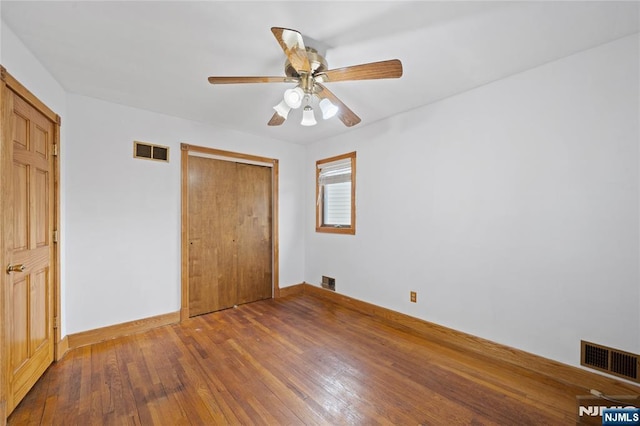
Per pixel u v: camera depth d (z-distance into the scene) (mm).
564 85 1964
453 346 2516
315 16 1543
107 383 1944
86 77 2217
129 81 2291
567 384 1938
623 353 1755
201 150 3266
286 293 4121
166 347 2484
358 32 1683
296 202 4254
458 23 1608
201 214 3352
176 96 2564
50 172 2168
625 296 1752
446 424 1584
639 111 1698
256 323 3053
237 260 3686
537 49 1865
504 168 2250
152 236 2914
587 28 1652
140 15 1538
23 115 1804
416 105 2795
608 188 1804
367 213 3375
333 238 3844
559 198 1991
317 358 2303
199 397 1807
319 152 4070
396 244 3061
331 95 1983
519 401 1772
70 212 2447
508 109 2227
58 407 1702
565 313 1971
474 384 1948
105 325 2621
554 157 2012
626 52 1734
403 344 2555
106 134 2646
